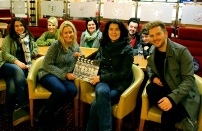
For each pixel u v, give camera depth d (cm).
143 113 202
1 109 279
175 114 183
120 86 224
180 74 194
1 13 616
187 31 347
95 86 236
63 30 237
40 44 347
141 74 223
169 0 459
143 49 299
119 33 223
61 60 243
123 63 223
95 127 210
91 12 454
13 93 243
